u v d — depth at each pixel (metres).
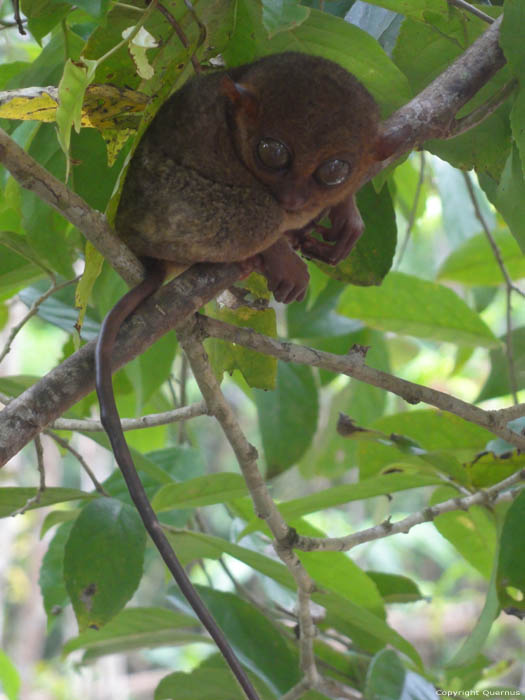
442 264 1.68
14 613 4.22
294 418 1.56
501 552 1.27
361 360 1.23
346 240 1.26
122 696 4.00
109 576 1.29
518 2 1.22
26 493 1.31
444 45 1.29
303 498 1.34
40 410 1.15
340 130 1.22
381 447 1.40
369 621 1.33
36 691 3.95
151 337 1.18
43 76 1.30
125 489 1.44
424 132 1.23
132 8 1.21
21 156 1.16
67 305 1.44
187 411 1.28
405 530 1.29
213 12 1.22
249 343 1.21
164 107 1.23
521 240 1.30
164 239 1.20
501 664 1.51
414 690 1.31
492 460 1.34
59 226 1.30
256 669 1.38
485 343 1.53
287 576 1.32
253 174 1.22
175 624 1.42
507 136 1.31
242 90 1.22
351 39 1.25
